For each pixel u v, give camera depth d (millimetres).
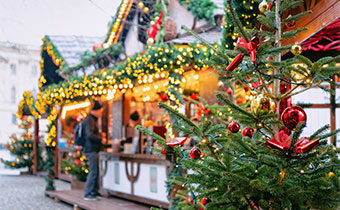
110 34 9758
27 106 14906
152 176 6973
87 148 8117
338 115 5770
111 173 8344
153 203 6914
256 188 2500
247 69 2885
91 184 8062
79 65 9453
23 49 28750
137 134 7824
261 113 2555
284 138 2502
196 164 2768
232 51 2900
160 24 7551
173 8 8188
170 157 6125
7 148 17328
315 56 5156
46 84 12422
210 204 2777
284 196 2479
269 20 2891
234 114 2666
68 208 7918
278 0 2902
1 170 18656
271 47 2611
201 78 6336
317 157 2633
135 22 9469
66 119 14492
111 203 7484
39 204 8406
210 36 6895
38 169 16281
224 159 2742
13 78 28844
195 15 7410
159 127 7156
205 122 2746
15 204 8383
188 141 6355
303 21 4164
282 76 2914
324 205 2527
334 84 2711
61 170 13547
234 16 2611
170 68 6113
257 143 2906
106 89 8062
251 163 2705
